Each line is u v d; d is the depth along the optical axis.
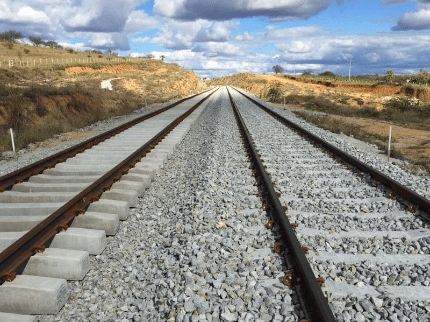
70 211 4.98
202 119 19.19
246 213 5.57
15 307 3.42
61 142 13.42
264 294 3.46
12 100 14.76
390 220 5.25
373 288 3.53
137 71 60.84
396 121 22.61
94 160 9.06
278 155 9.59
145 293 3.76
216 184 6.98
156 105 30.22
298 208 5.73
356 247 4.39
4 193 6.41
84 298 3.73
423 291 3.47
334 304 3.26
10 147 11.84
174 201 6.45
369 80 66.94
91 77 44.72
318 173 7.80
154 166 8.34
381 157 10.90
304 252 4.03
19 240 3.77
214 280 3.70
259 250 4.34
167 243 4.73
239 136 12.59
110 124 18.12
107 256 4.54
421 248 4.35
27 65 45.34
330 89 55.22
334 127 16.64
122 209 5.57
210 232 4.89
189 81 61.31
